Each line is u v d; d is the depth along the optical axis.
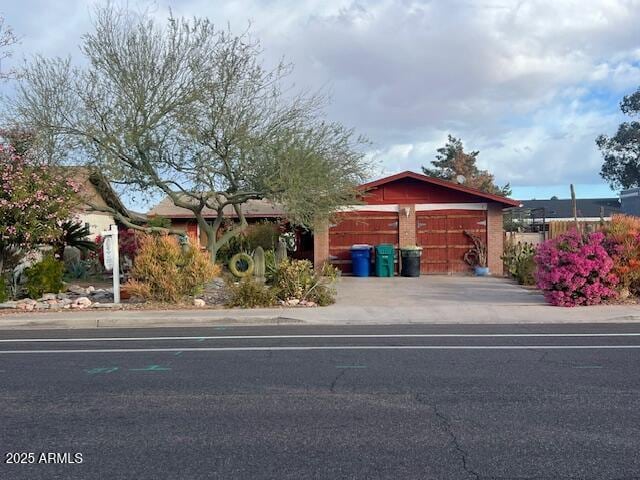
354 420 6.34
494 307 15.41
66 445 5.71
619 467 5.04
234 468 5.12
